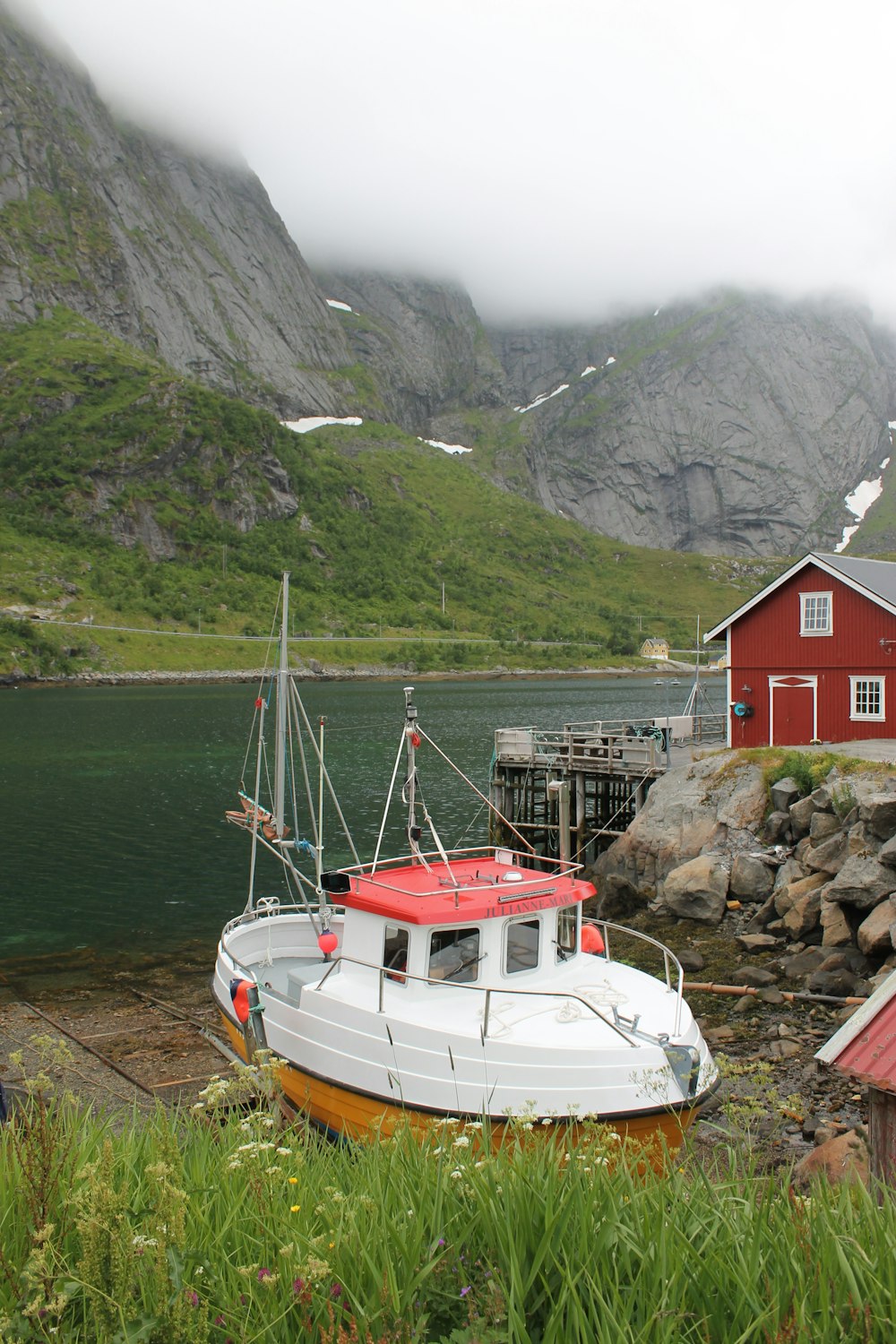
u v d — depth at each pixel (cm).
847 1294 437
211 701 12162
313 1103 1231
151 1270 453
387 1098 1133
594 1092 1064
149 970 2409
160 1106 777
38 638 16938
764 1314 408
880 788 2397
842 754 2845
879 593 3322
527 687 15250
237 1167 586
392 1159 623
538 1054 1084
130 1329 421
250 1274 452
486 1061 1095
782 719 3584
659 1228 479
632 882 2833
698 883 2416
